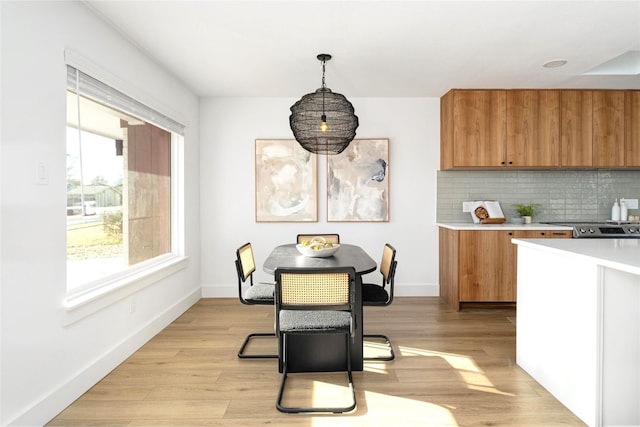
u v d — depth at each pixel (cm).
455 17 247
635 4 231
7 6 171
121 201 290
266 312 385
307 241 311
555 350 214
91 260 252
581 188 447
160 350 286
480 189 447
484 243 388
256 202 442
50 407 194
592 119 407
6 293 170
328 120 282
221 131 441
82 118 241
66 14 210
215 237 444
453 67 341
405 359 270
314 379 240
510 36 276
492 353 280
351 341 251
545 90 406
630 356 182
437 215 446
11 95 173
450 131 411
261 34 270
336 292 208
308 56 312
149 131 338
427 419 195
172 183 389
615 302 182
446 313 383
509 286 387
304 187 442
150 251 339
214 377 242
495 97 406
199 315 375
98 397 217
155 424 191
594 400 183
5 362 169
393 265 269
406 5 231
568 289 203
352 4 230
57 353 201
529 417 196
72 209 232
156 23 252
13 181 174
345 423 192
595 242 235
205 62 325
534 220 446
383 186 443
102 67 241
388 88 407
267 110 441
